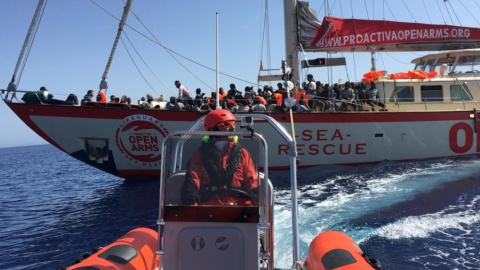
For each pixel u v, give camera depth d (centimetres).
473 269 518
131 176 1355
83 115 1262
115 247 348
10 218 1003
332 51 1594
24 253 698
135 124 1271
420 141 1460
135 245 361
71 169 2731
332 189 1069
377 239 646
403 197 921
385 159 1449
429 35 1513
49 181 1917
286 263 557
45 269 617
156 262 374
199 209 291
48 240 770
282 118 1321
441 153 1493
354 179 1192
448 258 554
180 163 327
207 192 310
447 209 803
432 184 1052
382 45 1538
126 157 1309
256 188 311
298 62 1540
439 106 1513
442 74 1608
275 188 1126
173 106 1289
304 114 1336
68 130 1269
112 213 956
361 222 743
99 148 1302
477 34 1543
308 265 362
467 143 1497
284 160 1361
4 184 1909
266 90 1526
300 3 1541
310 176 1271
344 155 1408
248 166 317
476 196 895
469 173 1182
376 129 1414
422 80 1496
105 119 1267
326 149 1385
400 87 1496
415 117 1441
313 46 1527
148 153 1301
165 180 311
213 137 320
